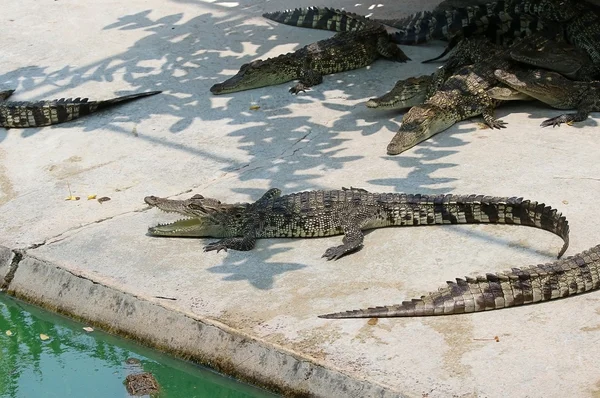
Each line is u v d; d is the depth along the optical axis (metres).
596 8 10.03
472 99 8.99
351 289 6.27
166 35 12.01
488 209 6.89
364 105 9.63
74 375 6.22
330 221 7.03
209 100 9.99
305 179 8.00
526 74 9.15
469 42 10.15
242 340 5.86
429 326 5.76
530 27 10.53
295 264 6.68
